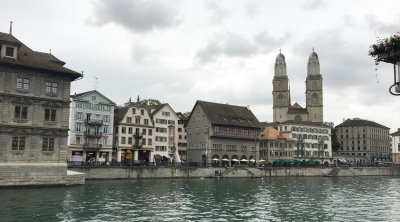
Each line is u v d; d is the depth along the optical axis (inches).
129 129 3147.1
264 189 2036.2
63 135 1749.5
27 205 1210.6
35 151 1660.9
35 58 1739.7
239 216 1141.1
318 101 5206.7
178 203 1391.5
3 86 1603.1
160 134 3435.0
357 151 5762.8
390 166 4259.4
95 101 2906.0
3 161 1572.3
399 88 455.5
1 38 1606.8
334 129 4955.7
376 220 1104.8
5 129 1584.6
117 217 1073.5
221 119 3513.8
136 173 2428.6
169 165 2635.3
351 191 2041.1
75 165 2166.6
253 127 3690.9
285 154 3875.5
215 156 3430.1
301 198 1648.6
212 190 1909.4
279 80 5290.4
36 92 1690.5
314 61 5275.6
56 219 1013.2
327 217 1151.0
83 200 1369.3
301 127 4288.9
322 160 4414.4
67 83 1792.6
